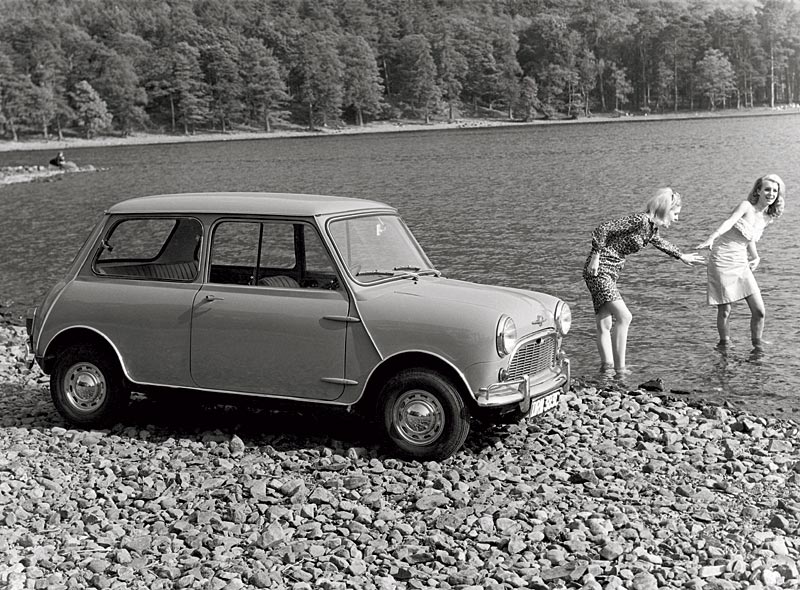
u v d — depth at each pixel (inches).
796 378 379.2
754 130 4143.7
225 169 2704.2
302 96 7199.8
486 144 3838.6
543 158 2613.2
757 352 425.4
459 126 7342.5
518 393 247.3
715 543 197.3
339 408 258.2
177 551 196.9
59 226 1167.6
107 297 282.4
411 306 251.1
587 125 6569.9
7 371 396.8
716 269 428.5
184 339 271.9
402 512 218.2
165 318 273.6
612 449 269.0
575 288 616.7
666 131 4542.3
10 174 2640.3
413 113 7834.6
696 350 432.1
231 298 267.1
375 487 233.0
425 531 206.1
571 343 455.5
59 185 2143.2
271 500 225.0
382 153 3376.0
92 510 220.7
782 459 263.4
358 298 255.1
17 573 183.6
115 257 286.5
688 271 658.2
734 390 363.6
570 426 296.4
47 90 6008.9
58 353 290.4
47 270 790.5
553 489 231.5
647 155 2541.8
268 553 194.2
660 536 202.5
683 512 218.1
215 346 268.5
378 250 275.0
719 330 440.5
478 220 1085.1
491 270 708.0
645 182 1621.6
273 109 7303.2
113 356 284.4
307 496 228.1
